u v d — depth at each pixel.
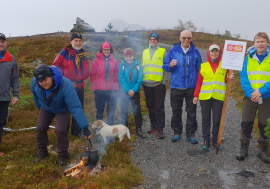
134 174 3.06
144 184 2.89
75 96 3.11
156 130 4.98
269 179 2.96
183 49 4.20
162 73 4.48
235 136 4.73
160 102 4.52
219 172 3.20
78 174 2.98
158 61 4.46
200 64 4.20
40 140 3.38
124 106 4.61
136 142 4.41
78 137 4.50
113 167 3.24
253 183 2.88
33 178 2.91
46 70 2.77
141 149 4.08
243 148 3.57
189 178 3.05
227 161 3.54
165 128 5.34
